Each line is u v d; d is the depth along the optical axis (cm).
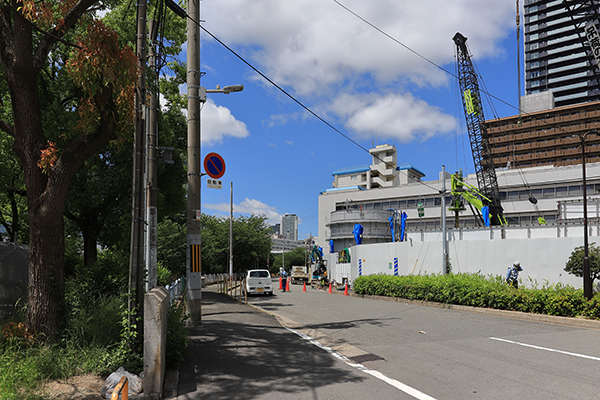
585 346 839
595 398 498
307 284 5284
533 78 11356
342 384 566
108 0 894
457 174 3744
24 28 638
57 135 1430
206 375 600
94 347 594
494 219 4559
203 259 5331
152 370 486
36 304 607
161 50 1030
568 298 1275
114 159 1645
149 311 494
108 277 899
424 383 571
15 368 496
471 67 4697
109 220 1834
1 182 1571
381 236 5712
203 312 1366
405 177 10362
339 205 8744
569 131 8856
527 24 11588
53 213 622
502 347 830
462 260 2298
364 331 1046
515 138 9456
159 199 1819
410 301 1933
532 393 519
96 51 591
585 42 5378
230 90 1166
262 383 567
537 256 1975
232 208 4091
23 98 640
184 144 2184
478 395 514
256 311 1439
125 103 634
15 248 773
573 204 2550
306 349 796
